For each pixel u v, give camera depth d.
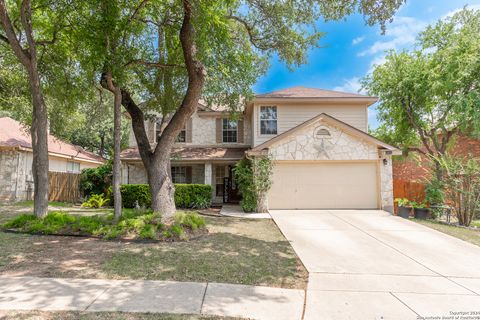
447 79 13.44
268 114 15.19
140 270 4.78
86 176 14.94
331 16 8.21
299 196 12.70
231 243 6.81
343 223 9.56
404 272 5.04
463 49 13.25
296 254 6.08
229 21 10.37
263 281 4.48
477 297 4.01
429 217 11.23
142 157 8.88
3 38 8.37
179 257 5.55
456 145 16.67
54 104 11.84
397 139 17.58
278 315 3.36
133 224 7.13
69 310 3.30
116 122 7.99
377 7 6.98
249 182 12.38
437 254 6.19
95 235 6.93
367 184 12.67
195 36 7.73
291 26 10.05
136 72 9.62
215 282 4.36
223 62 9.18
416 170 18.11
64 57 9.88
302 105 15.23
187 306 3.50
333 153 12.42
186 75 10.29
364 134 12.33
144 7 8.40
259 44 11.33
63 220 7.63
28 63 7.80
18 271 4.59
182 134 17.00
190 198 13.73
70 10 7.81
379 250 6.46
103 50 7.50
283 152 12.46
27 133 15.29
